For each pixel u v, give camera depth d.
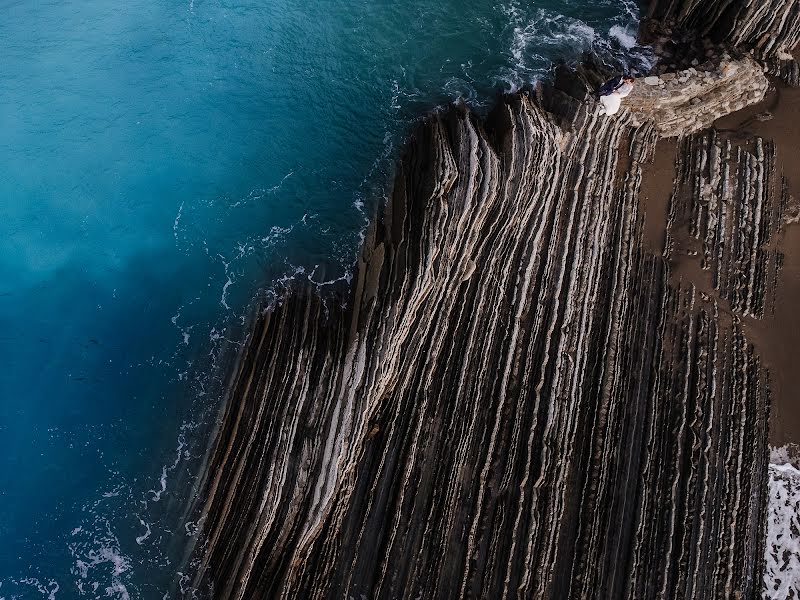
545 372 17.58
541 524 16.28
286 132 21.75
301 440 16.44
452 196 18.30
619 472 17.05
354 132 21.53
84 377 18.38
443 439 16.83
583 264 18.88
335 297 18.72
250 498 16.08
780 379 18.30
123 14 23.91
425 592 15.80
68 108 22.36
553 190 19.20
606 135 20.50
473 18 23.38
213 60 23.06
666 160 20.92
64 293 19.67
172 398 17.88
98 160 21.52
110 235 20.48
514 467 16.70
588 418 17.47
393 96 22.03
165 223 20.56
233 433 16.89
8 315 19.34
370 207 20.33
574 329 18.17
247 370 17.75
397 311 16.91
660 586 16.14
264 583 15.62
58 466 17.30
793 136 21.47
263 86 22.55
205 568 15.95
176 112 22.23
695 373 18.08
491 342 17.75
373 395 16.41
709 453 17.28
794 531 16.94
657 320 18.70
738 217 20.16
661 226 20.00
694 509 16.70
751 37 22.14
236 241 20.08
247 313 18.77
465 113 20.77
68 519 16.70
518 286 18.27
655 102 20.67
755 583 16.50
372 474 16.53
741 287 19.30
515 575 15.89
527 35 23.05
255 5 23.84
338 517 16.12
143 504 16.72
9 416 17.94
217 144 21.66
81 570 16.22
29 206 20.97
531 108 19.86
